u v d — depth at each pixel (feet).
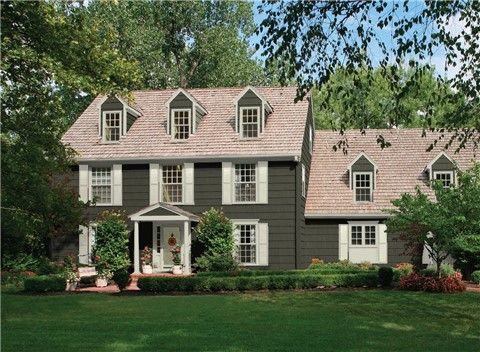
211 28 155.94
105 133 109.81
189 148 105.81
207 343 41.63
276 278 75.10
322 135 124.36
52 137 58.90
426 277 73.61
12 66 55.72
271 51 44.50
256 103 106.01
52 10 51.70
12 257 97.25
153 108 114.62
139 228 106.73
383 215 106.73
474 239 73.26
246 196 104.27
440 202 74.84
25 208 54.29
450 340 44.32
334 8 43.27
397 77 45.27
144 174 106.93
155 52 145.69
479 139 49.26
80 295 71.97
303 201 108.37
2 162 49.67
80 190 107.34
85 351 39.09
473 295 68.74
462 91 46.60
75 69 55.57
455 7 42.70
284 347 40.34
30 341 42.34
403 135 120.37
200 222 101.45
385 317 54.39
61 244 106.83
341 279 76.23
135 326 48.65
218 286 74.33
